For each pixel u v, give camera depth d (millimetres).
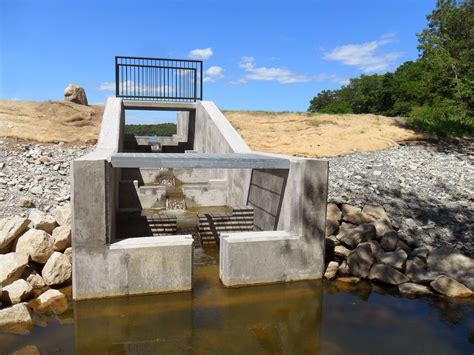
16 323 5547
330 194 11250
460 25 19891
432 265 7652
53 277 6773
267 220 8734
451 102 19172
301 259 7223
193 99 15211
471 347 5199
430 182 12555
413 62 46125
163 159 6883
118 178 11188
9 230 7168
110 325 5605
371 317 6016
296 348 5121
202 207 12031
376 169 13711
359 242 8234
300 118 19609
